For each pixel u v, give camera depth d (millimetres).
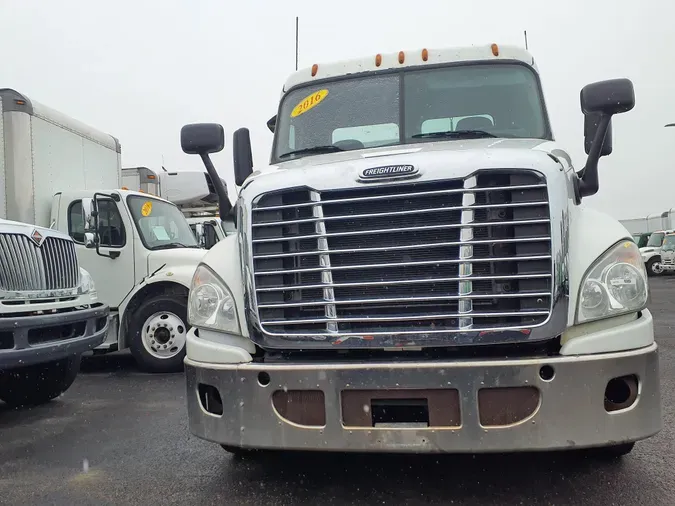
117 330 7723
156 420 5320
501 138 4215
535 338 3055
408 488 3578
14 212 7391
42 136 7816
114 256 7758
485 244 3154
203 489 3666
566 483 3568
